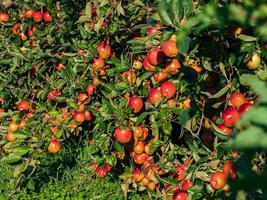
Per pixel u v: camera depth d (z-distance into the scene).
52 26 3.74
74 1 3.80
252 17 0.92
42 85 3.86
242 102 2.46
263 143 0.79
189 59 2.77
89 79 3.46
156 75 2.94
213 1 2.34
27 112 3.76
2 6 4.11
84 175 4.14
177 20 2.41
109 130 3.02
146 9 3.15
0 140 3.95
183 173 3.02
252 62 2.50
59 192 3.91
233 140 0.80
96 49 3.33
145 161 3.24
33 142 3.37
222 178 2.44
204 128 2.90
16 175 3.25
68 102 3.40
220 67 2.52
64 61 3.61
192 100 2.82
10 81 3.92
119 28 3.27
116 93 3.15
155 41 2.82
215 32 2.43
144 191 3.83
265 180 0.84
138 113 3.15
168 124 2.89
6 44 3.90
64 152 4.39
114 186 3.97
